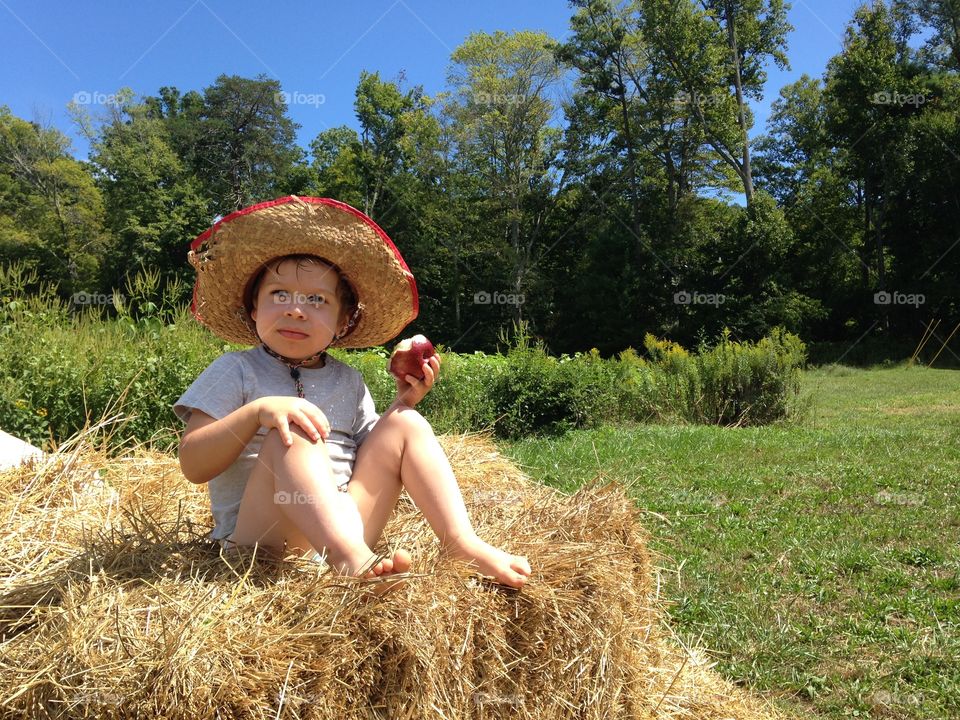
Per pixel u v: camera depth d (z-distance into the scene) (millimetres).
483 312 36562
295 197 2385
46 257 33906
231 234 2357
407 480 2178
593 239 34469
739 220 30969
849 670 3068
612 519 2504
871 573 4203
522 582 2016
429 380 2299
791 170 34656
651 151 35094
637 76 35312
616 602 2238
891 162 30516
